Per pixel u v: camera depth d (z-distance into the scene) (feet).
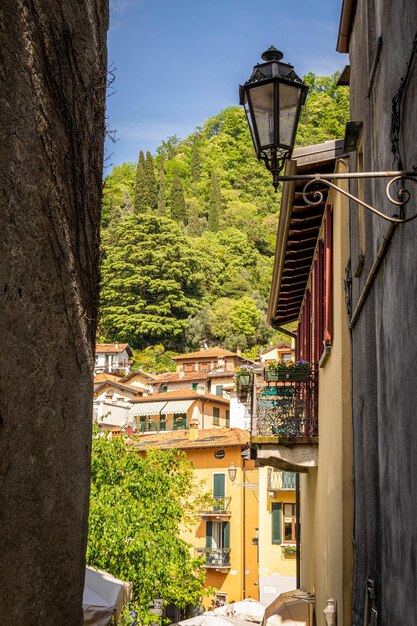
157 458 73.87
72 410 16.84
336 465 33.76
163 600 70.49
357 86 30.09
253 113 19.25
